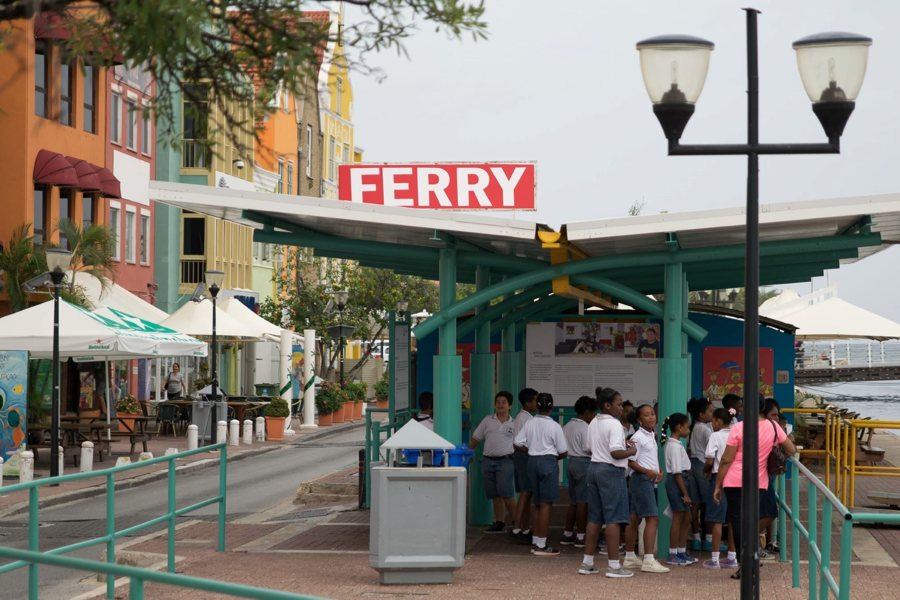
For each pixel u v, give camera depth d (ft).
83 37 22.80
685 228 48.29
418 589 44.01
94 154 142.72
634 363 64.13
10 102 126.93
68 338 93.66
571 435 54.85
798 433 94.89
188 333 132.57
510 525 62.08
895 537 58.70
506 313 68.18
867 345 309.22
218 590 19.08
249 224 58.44
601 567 49.98
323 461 114.01
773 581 46.75
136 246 161.48
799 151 33.73
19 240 115.85
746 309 34.09
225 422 119.96
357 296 195.72
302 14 23.47
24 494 72.69
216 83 23.98
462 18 23.61
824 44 33.30
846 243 52.85
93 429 104.73
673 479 50.37
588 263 54.39
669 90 33.55
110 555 42.22
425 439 46.37
